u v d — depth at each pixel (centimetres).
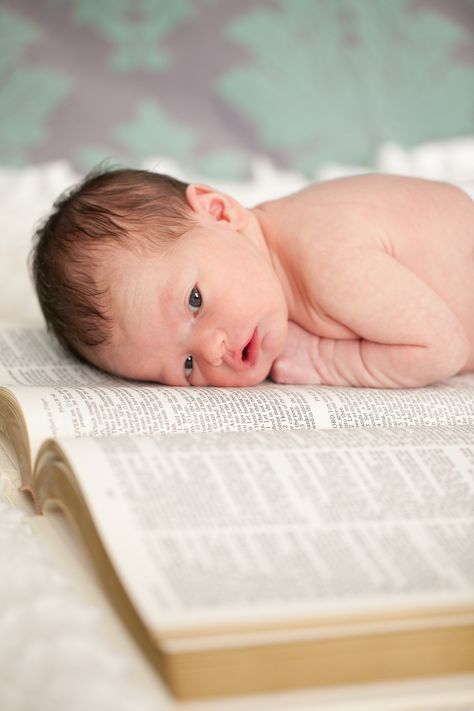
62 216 122
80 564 75
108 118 234
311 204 124
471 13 243
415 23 242
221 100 238
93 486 73
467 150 231
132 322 113
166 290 111
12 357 125
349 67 240
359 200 122
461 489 79
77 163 233
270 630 59
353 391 106
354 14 239
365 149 243
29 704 57
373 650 61
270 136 240
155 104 235
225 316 111
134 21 233
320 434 87
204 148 238
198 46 236
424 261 121
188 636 58
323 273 117
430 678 63
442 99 244
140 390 101
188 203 121
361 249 117
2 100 229
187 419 96
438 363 114
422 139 243
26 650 61
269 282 115
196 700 58
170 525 70
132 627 64
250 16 236
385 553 69
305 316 122
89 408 95
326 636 60
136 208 118
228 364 113
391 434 89
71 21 231
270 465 79
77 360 127
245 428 96
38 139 231
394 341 115
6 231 181
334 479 78
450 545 71
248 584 64
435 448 85
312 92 240
